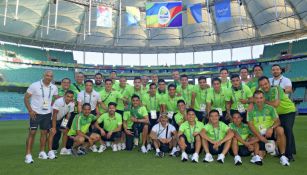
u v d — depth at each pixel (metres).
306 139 9.55
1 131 14.85
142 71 48.34
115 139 7.97
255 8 33.22
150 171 5.16
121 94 9.44
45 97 6.38
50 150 6.81
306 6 30.95
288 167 5.39
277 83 6.55
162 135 7.27
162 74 47.28
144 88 9.96
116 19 37.78
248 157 6.48
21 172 5.15
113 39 43.22
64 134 7.51
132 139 8.12
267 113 6.19
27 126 19.00
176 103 8.77
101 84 9.92
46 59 45.47
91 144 7.63
